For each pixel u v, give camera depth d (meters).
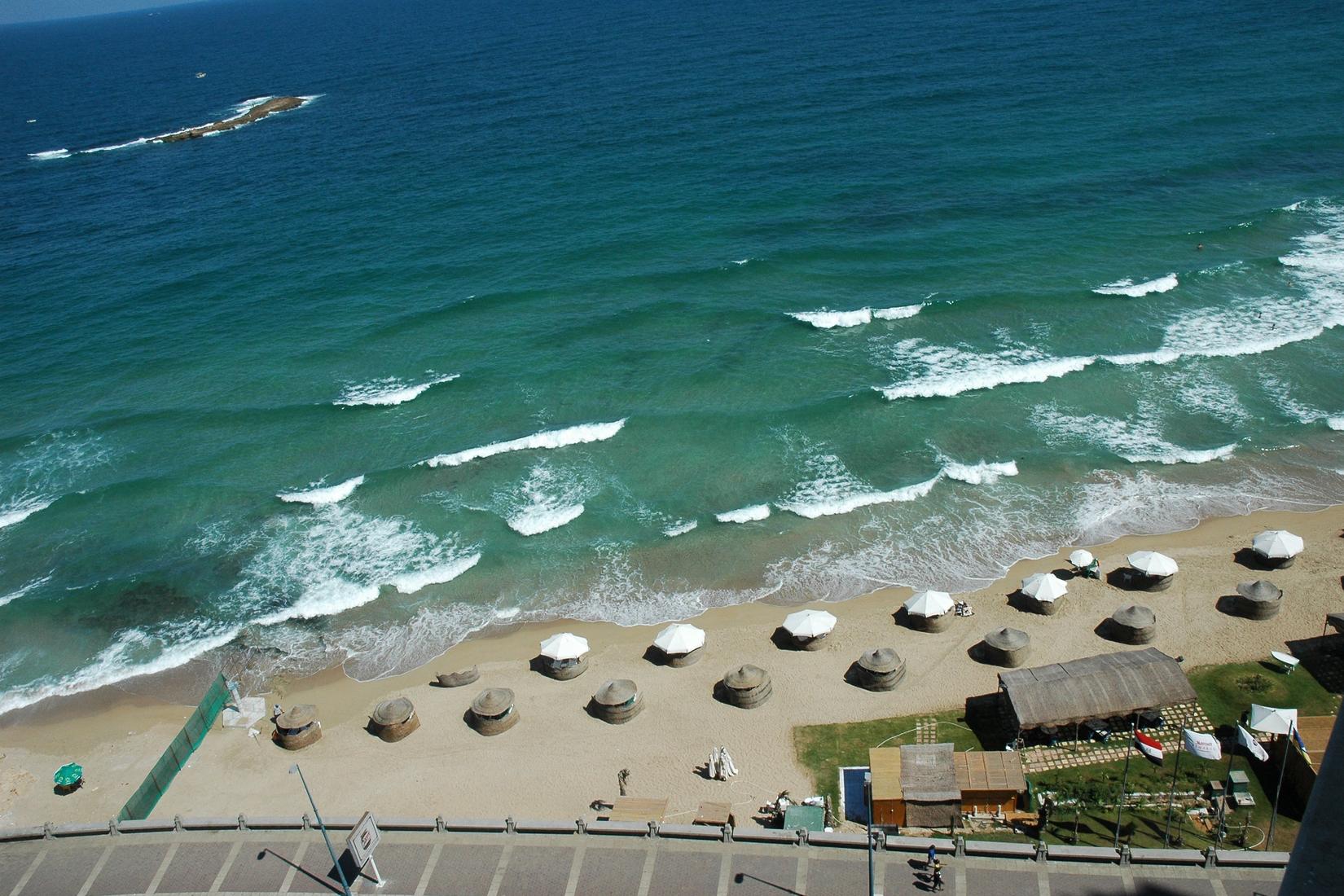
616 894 30.22
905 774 33.44
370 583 47.75
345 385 62.47
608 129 114.50
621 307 69.19
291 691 42.69
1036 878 29.39
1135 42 132.38
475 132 120.62
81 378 65.94
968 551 47.19
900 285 69.50
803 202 85.50
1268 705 36.72
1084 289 66.94
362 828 30.11
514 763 37.97
